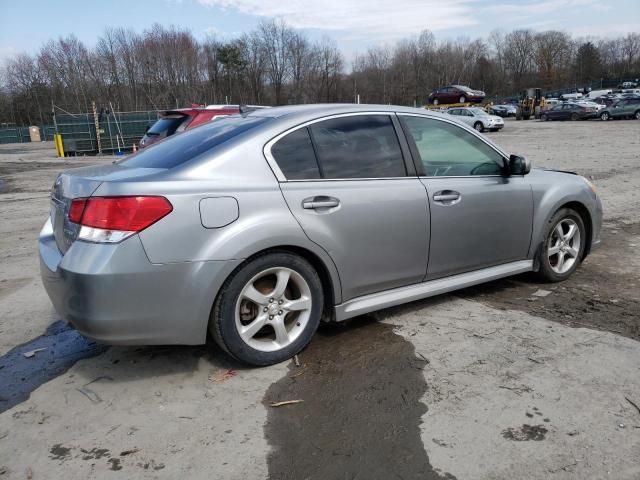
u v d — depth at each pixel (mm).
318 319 3408
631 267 5195
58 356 3547
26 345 3738
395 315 4039
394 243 3604
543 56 102812
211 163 3051
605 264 5312
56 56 65875
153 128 10164
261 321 3189
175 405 2887
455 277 4059
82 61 65688
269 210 3090
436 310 4125
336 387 3018
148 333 2854
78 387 3115
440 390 2947
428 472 2309
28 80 71625
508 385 2977
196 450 2500
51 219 3537
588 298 4340
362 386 3018
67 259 2818
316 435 2588
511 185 4238
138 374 3240
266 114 3572
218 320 3037
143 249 2760
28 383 3191
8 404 2961
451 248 3922
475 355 3346
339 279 3420
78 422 2758
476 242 4055
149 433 2643
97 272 2707
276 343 3283
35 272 5562
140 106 64438
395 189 3590
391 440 2533
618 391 2893
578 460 2355
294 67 69750
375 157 3609
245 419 2734
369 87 80938
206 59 67000
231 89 67812
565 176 4789
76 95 66062
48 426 2732
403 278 3742
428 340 3580
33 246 6777
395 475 2297
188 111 9828
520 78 104062
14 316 4285
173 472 2355
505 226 4211
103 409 2871
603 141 21359
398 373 3150
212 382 3113
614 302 4238
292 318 3395
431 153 3893
